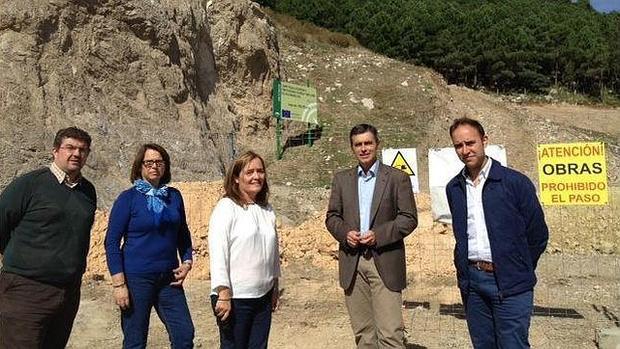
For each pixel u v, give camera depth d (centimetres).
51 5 1467
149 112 1639
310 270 953
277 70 2562
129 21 1667
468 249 402
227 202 400
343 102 2636
